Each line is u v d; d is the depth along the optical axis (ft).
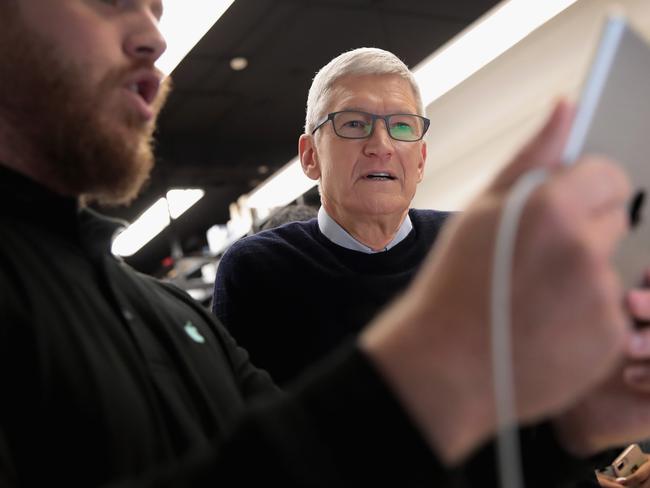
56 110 2.48
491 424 1.51
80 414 2.08
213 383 2.78
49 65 2.45
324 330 5.87
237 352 3.39
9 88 2.48
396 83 6.24
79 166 2.57
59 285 2.31
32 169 2.61
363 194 6.06
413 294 1.56
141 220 28.76
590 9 17.16
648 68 1.68
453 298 1.44
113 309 2.51
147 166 2.80
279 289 6.03
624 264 1.77
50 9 2.45
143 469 2.18
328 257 6.18
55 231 2.54
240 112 24.27
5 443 1.87
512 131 21.79
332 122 6.17
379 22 19.40
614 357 1.49
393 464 1.43
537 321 1.40
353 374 1.50
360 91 6.14
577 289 1.38
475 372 1.44
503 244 1.35
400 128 6.15
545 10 15.11
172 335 2.75
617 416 2.37
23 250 2.29
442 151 24.80
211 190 27.84
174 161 25.22
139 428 2.22
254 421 1.49
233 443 1.49
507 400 1.39
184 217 29.07
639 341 1.83
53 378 2.07
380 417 1.45
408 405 1.45
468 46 16.49
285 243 6.32
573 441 2.52
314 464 1.43
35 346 2.06
